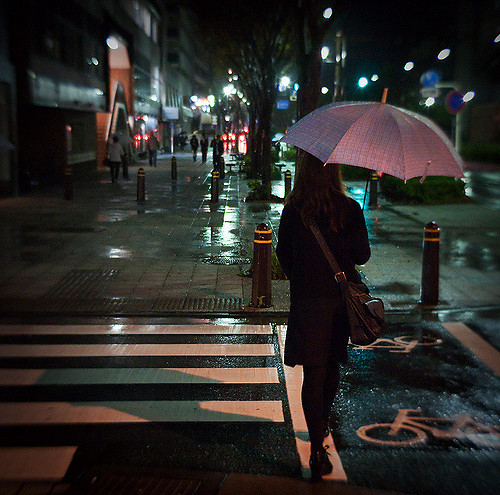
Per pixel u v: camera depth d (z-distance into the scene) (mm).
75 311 6703
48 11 20781
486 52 38250
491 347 5707
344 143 3229
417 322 6480
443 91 39594
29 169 22469
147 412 4262
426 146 3350
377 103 3418
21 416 4176
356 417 4211
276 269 8297
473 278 8438
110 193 19656
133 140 39750
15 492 3262
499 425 4102
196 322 6422
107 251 10000
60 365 5152
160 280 8102
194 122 95312
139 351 5520
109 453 3688
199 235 11727
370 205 16484
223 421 4137
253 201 17812
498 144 37406
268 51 22031
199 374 4984
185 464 3568
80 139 28250
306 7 9641
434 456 3678
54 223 13023
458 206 16703
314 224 3312
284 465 3566
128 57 38594
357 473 3477
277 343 5781
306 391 3412
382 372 5062
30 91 18734
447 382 4855
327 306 3332
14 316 6562
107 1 32250
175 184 23281
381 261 9445
